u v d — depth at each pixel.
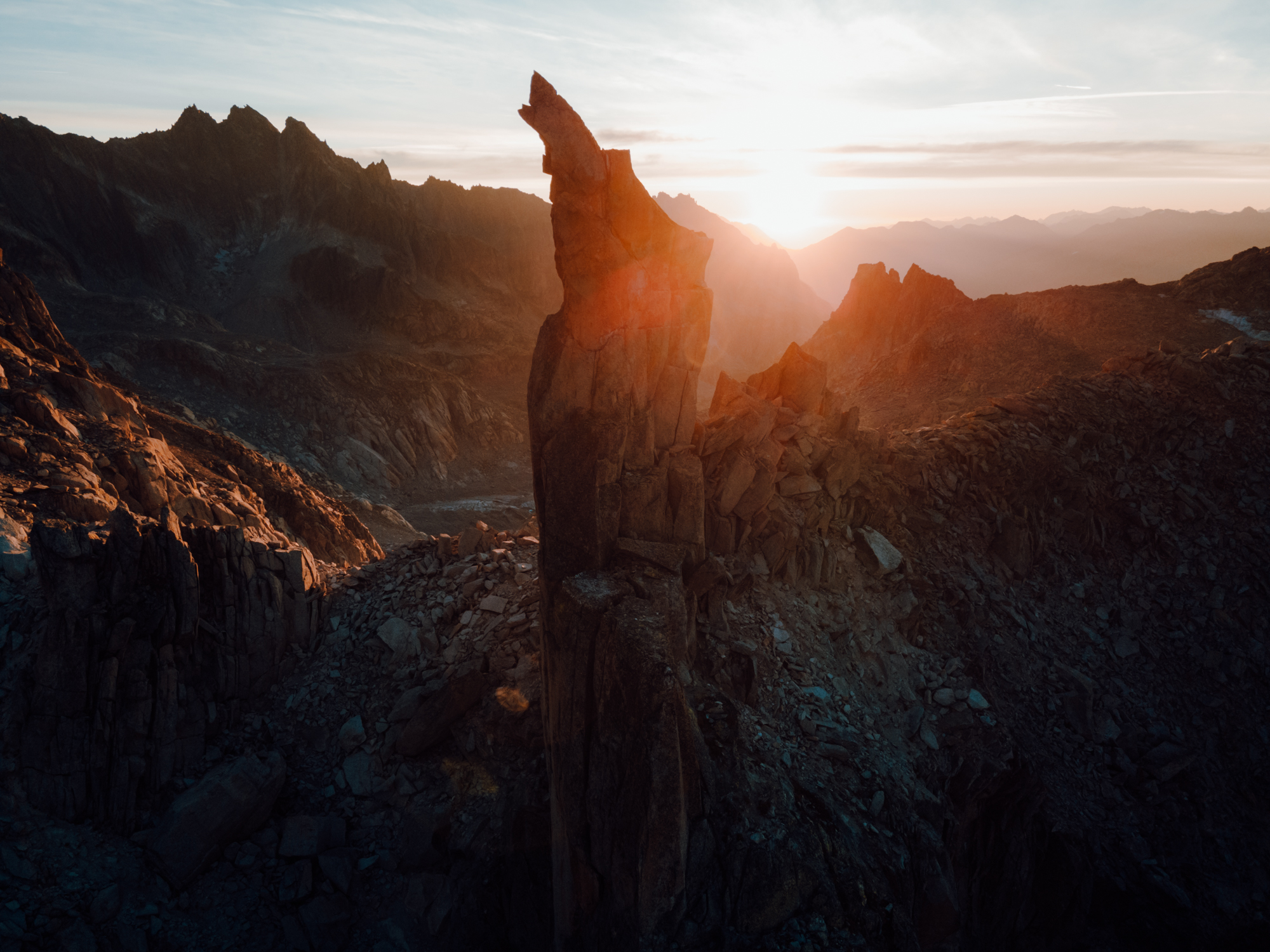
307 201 171.62
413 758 16.08
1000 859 14.40
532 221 197.25
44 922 12.46
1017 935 14.54
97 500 20.58
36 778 13.94
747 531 15.55
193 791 14.57
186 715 15.66
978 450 20.72
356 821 15.48
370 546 43.88
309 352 139.50
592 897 11.65
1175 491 21.91
